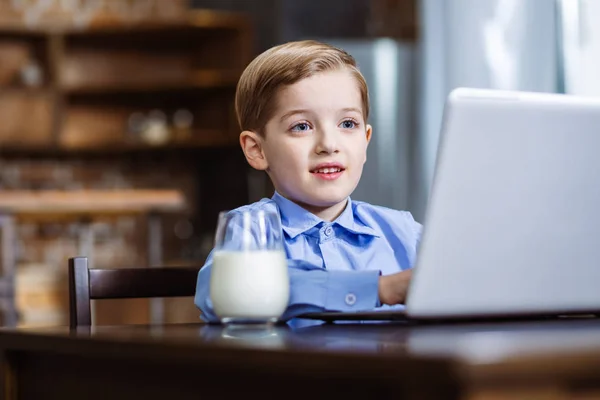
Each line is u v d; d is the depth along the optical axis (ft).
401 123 15.67
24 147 21.99
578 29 9.38
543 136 3.83
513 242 3.92
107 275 5.78
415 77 15.34
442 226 3.78
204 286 4.74
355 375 2.70
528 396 2.43
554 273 4.05
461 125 3.69
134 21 21.56
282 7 19.51
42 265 21.67
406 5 15.66
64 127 22.44
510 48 9.97
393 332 3.70
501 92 3.74
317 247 5.38
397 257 5.65
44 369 4.13
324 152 5.20
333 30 17.34
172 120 23.04
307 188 5.23
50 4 22.36
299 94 5.17
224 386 3.21
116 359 3.70
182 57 23.29
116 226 22.22
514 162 3.82
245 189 21.84
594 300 4.16
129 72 23.20
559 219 3.97
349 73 5.29
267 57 5.34
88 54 23.06
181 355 3.18
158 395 3.49
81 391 3.90
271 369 2.95
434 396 2.45
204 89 21.98
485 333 3.52
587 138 3.90
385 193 15.75
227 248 4.28
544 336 3.26
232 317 4.25
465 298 3.94
